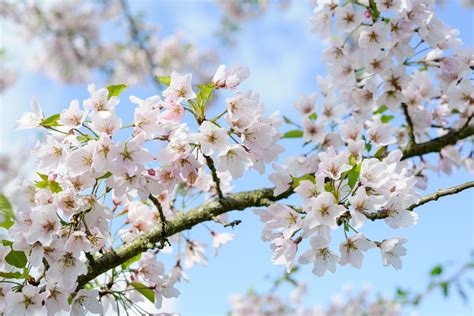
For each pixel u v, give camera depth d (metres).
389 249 1.04
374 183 1.04
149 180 1.06
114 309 1.13
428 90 1.33
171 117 1.05
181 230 1.13
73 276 1.02
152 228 1.13
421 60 1.29
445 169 1.40
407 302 1.67
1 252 1.03
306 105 1.36
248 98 1.07
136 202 1.17
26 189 1.03
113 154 1.01
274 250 1.06
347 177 1.07
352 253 1.04
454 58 1.27
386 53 1.24
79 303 1.05
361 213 1.02
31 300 1.02
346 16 1.25
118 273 1.13
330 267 1.04
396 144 1.34
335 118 1.31
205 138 1.04
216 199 1.15
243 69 1.08
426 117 1.33
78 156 1.02
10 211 0.99
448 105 1.28
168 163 1.05
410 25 1.22
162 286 1.14
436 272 1.60
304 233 1.03
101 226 1.04
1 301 1.02
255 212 1.07
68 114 1.04
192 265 1.25
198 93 1.06
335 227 1.01
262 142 1.06
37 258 1.01
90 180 1.03
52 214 1.01
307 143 1.31
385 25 1.22
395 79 1.28
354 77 1.29
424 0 1.23
